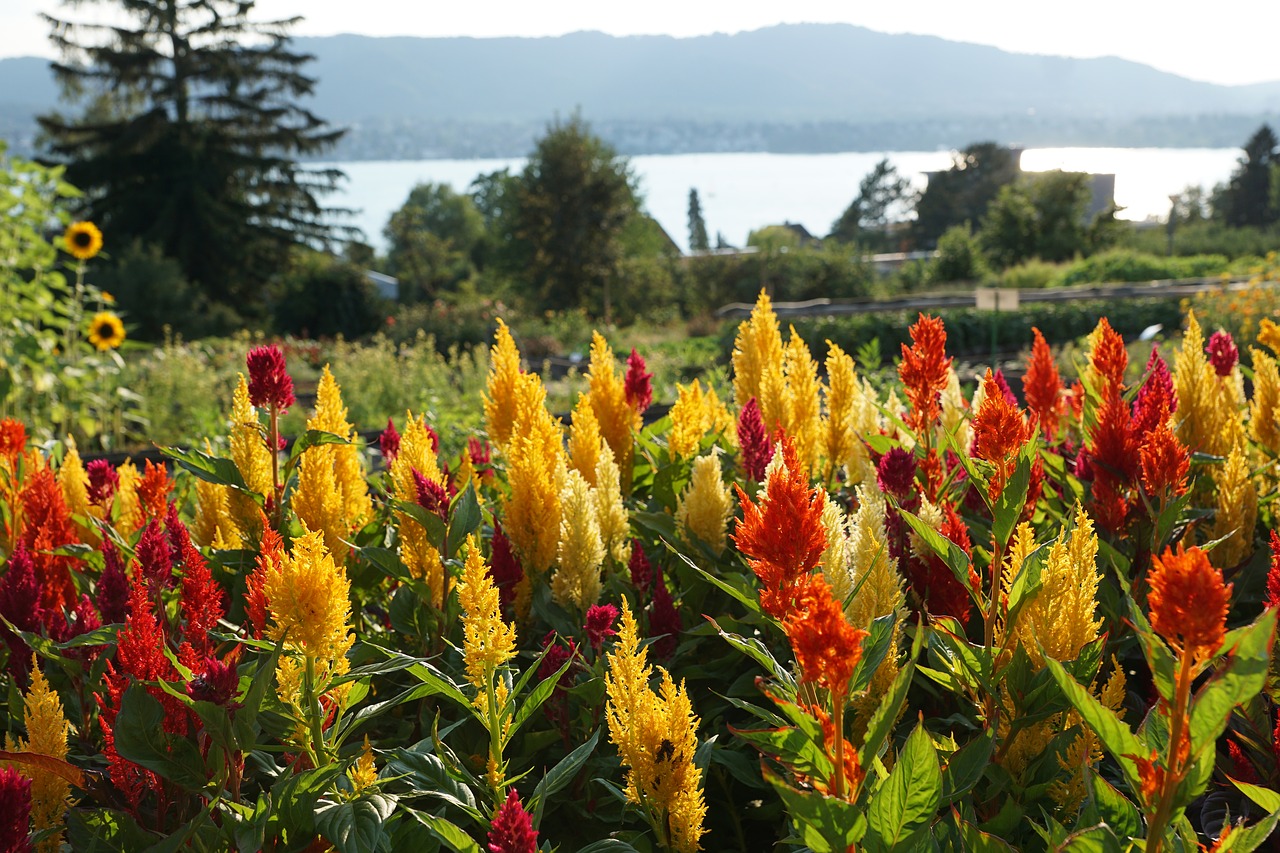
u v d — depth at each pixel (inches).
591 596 108.3
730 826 100.3
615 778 96.4
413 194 4138.8
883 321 907.4
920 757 57.4
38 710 82.7
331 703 83.5
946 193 3585.1
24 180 389.4
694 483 117.2
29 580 99.3
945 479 115.5
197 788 78.2
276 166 1882.4
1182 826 59.1
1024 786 82.9
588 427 133.0
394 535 122.7
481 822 75.5
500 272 1835.6
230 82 1877.5
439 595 108.4
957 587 97.3
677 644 104.8
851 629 57.4
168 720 80.0
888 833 59.0
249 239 1830.7
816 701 64.5
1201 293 756.6
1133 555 112.7
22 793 66.2
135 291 1330.0
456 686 81.1
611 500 120.3
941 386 112.8
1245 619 113.3
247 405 119.3
